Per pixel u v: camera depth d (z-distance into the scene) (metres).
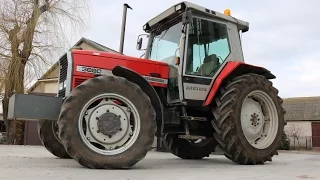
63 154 5.26
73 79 4.20
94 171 3.54
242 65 5.02
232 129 4.62
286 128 27.36
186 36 4.77
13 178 2.95
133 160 3.87
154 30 5.50
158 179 3.04
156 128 4.12
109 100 4.00
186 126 4.81
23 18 12.85
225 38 5.24
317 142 26.19
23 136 12.59
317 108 27.69
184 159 5.83
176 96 4.77
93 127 3.88
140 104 4.02
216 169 4.05
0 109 16.12
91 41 15.67
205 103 4.77
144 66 4.68
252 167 4.37
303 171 3.89
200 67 4.87
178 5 4.86
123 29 5.81
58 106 3.95
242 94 4.82
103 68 4.36
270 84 5.21
